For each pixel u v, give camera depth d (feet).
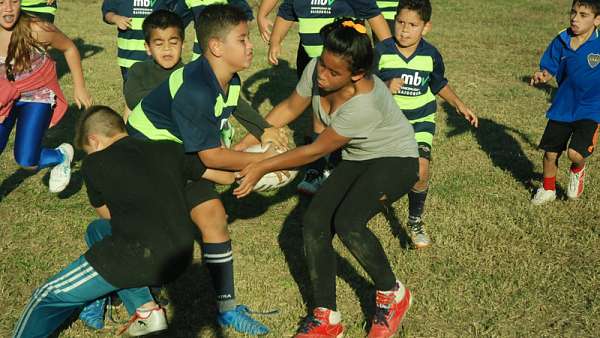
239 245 17.42
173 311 14.47
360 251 12.80
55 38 17.74
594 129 18.86
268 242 17.61
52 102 17.72
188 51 37.35
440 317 14.43
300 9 21.06
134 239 11.66
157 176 12.09
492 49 40.01
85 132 12.69
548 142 19.36
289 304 14.85
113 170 11.94
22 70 16.93
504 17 49.42
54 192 18.93
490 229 18.13
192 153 12.99
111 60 35.37
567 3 55.26
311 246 13.04
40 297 11.75
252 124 14.69
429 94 17.79
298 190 20.47
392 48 17.43
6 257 16.39
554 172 19.66
